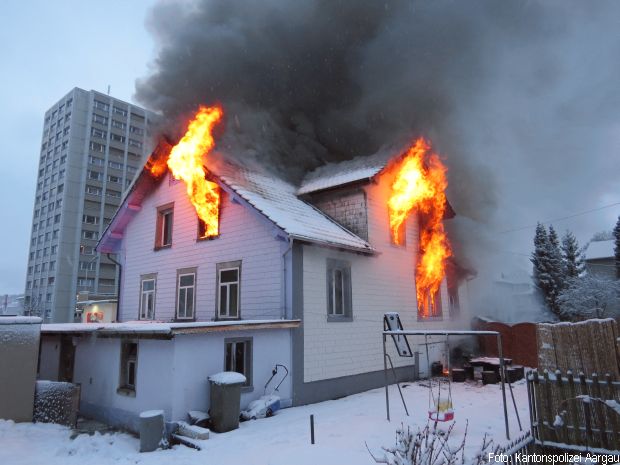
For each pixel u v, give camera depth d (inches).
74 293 2974.9
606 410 241.1
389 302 614.5
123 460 277.9
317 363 480.7
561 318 1020.5
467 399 445.1
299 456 258.8
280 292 480.4
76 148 3203.7
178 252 629.3
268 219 480.7
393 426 329.4
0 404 358.9
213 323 374.9
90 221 3161.9
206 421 350.0
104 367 427.2
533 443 263.7
